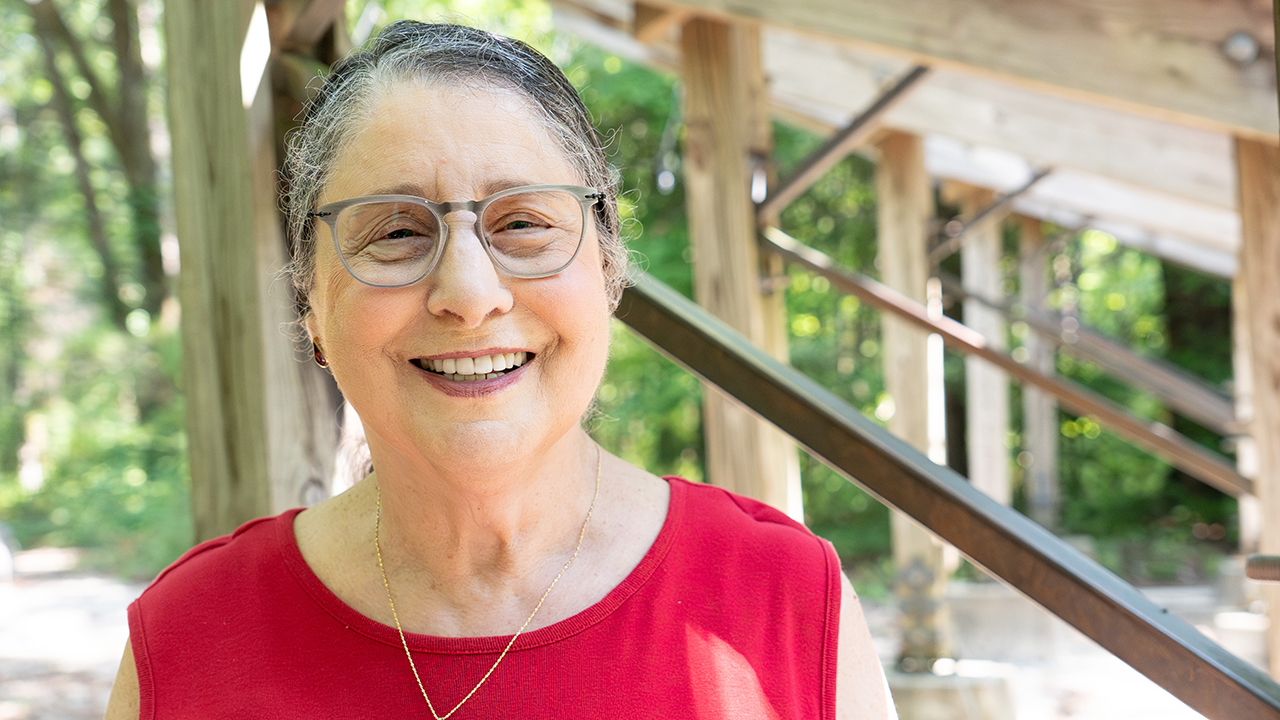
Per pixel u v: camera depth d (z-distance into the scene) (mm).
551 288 1011
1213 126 2449
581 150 1085
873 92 4578
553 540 1133
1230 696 1162
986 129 4188
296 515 1235
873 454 1396
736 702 1084
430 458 1017
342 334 1027
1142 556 10656
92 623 7711
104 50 16562
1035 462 10055
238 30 1776
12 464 14984
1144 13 2416
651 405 11625
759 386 1492
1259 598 6441
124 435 14453
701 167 3156
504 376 1023
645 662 1086
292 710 1074
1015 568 1296
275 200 1800
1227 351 12875
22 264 17703
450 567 1106
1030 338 9836
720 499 1225
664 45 4637
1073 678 5820
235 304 1813
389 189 1006
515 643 1078
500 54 1054
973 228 5742
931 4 2570
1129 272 13430
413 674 1076
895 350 5258
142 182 15312
